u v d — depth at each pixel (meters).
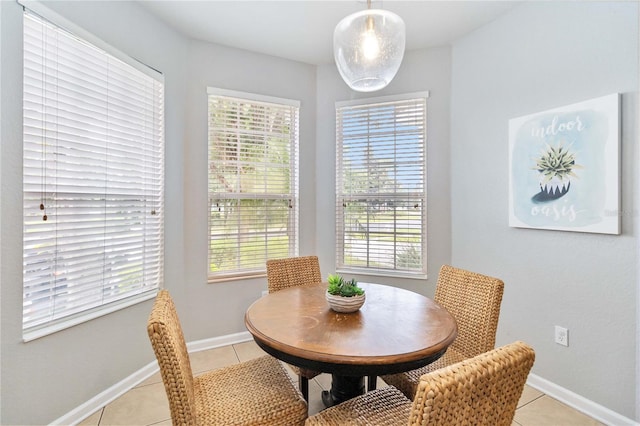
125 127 2.06
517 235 2.18
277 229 2.96
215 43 2.66
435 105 2.73
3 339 1.44
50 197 1.64
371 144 2.93
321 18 2.31
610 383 1.73
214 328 2.70
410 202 2.81
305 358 1.11
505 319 2.26
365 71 1.52
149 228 2.26
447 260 2.71
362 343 1.17
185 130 2.56
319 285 2.02
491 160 2.35
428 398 0.64
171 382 1.01
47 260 1.62
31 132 1.55
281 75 2.93
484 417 0.75
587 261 1.81
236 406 1.22
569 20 1.88
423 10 2.21
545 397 1.96
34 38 1.55
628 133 1.64
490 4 2.14
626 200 1.65
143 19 2.17
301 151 3.03
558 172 1.91
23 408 1.51
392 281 2.87
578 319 1.86
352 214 3.00
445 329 1.30
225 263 2.75
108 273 1.96
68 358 1.71
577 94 1.84
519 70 2.15
